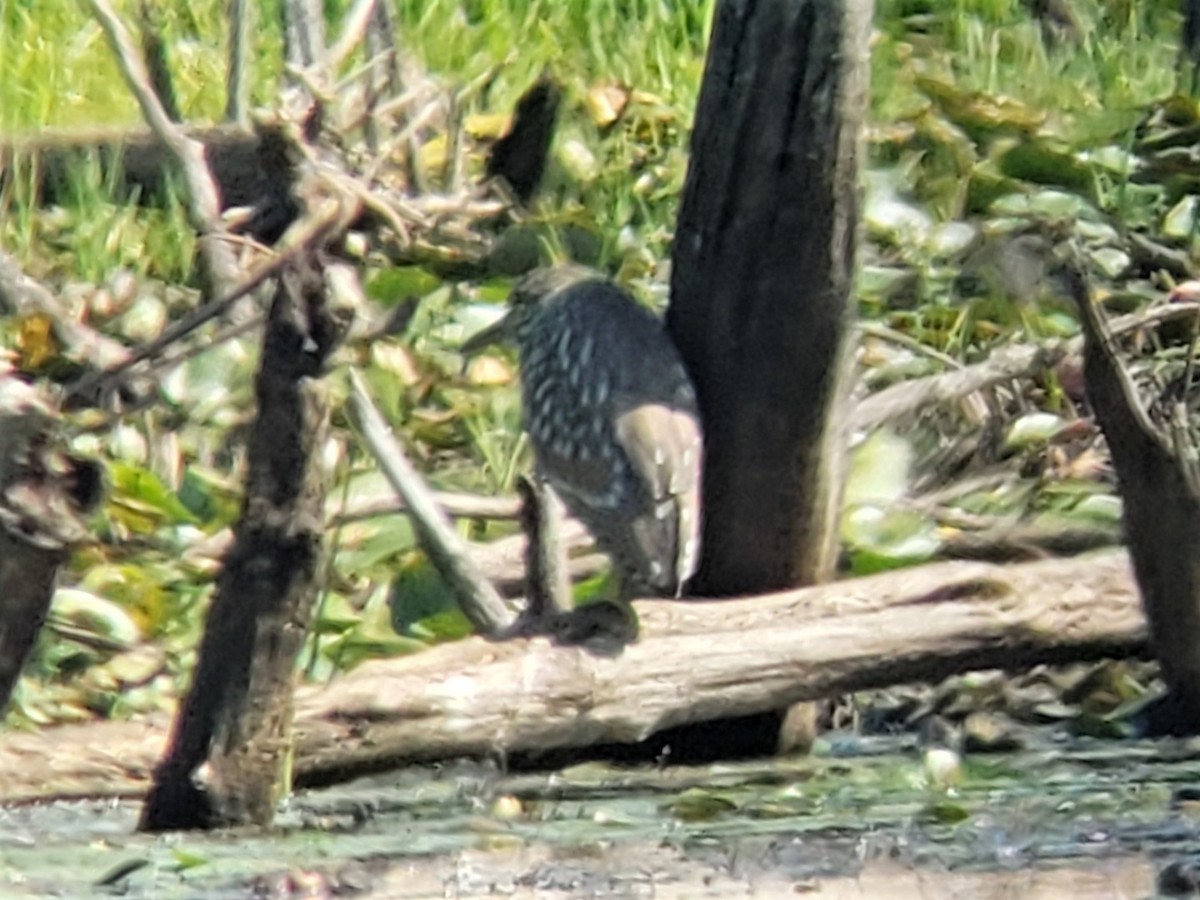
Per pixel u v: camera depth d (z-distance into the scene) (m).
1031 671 12.19
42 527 9.43
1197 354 14.22
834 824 10.40
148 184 16.14
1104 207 16.22
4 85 17.42
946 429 14.12
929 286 15.55
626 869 9.76
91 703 12.20
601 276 12.73
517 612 12.20
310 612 9.90
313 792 10.38
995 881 9.67
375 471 13.24
